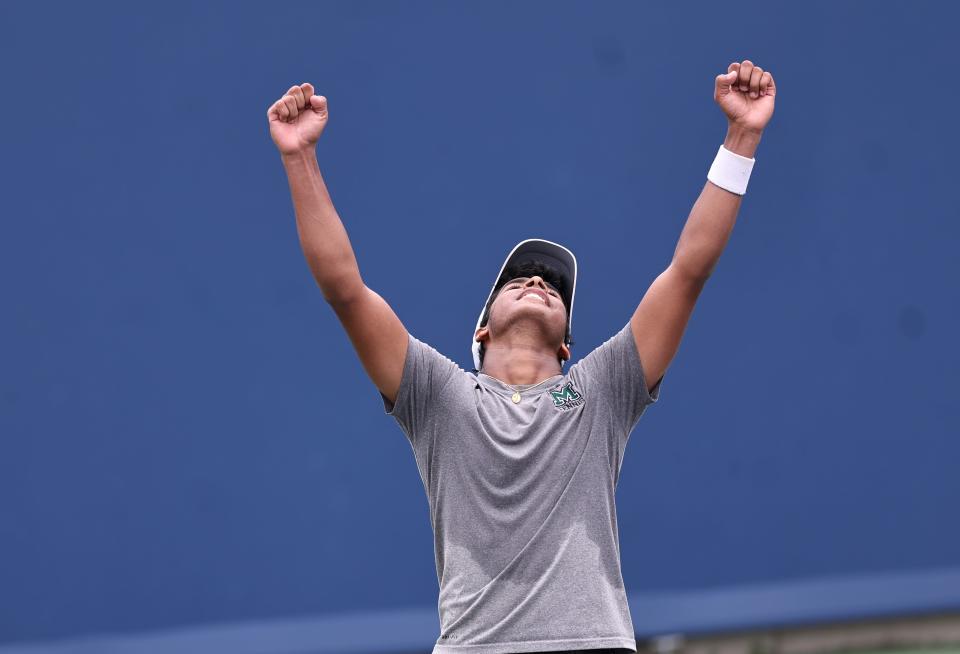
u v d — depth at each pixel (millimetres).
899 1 23922
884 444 22984
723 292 23000
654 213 23094
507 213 22922
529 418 12016
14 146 22188
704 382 22766
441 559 11953
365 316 12227
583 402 12141
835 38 23734
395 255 22641
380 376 12320
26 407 21797
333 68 22906
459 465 11867
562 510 11531
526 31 23250
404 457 22453
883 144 23625
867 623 22797
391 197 22750
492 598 11297
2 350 21844
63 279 22094
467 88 23125
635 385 12352
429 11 23156
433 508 12102
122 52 22531
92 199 22266
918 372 23203
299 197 12312
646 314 12445
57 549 21609
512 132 23062
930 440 23062
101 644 21484
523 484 11625
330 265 12180
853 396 23016
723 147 12711
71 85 22375
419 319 22562
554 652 11070
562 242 22875
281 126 12508
